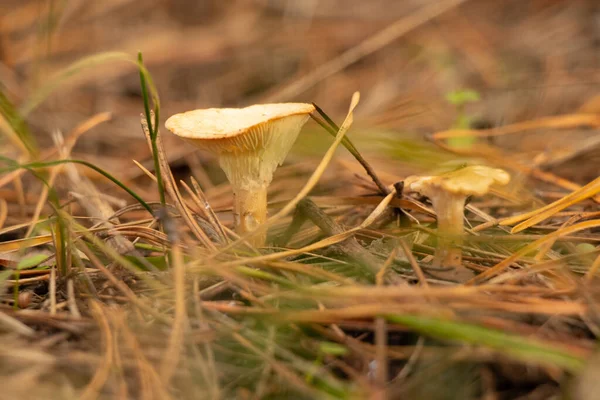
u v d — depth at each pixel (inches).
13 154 17.9
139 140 21.2
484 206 15.5
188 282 13.0
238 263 12.8
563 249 14.1
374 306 11.9
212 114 13.4
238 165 13.4
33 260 13.1
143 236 13.9
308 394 11.4
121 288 12.6
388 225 14.6
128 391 11.5
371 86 25.6
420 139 18.7
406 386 11.4
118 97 25.4
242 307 12.3
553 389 11.4
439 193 12.7
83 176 16.6
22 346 11.9
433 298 12.1
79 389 11.5
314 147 17.7
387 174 16.9
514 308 11.9
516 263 13.2
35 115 21.5
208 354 11.8
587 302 12.0
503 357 11.5
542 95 22.3
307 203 14.1
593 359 11.0
